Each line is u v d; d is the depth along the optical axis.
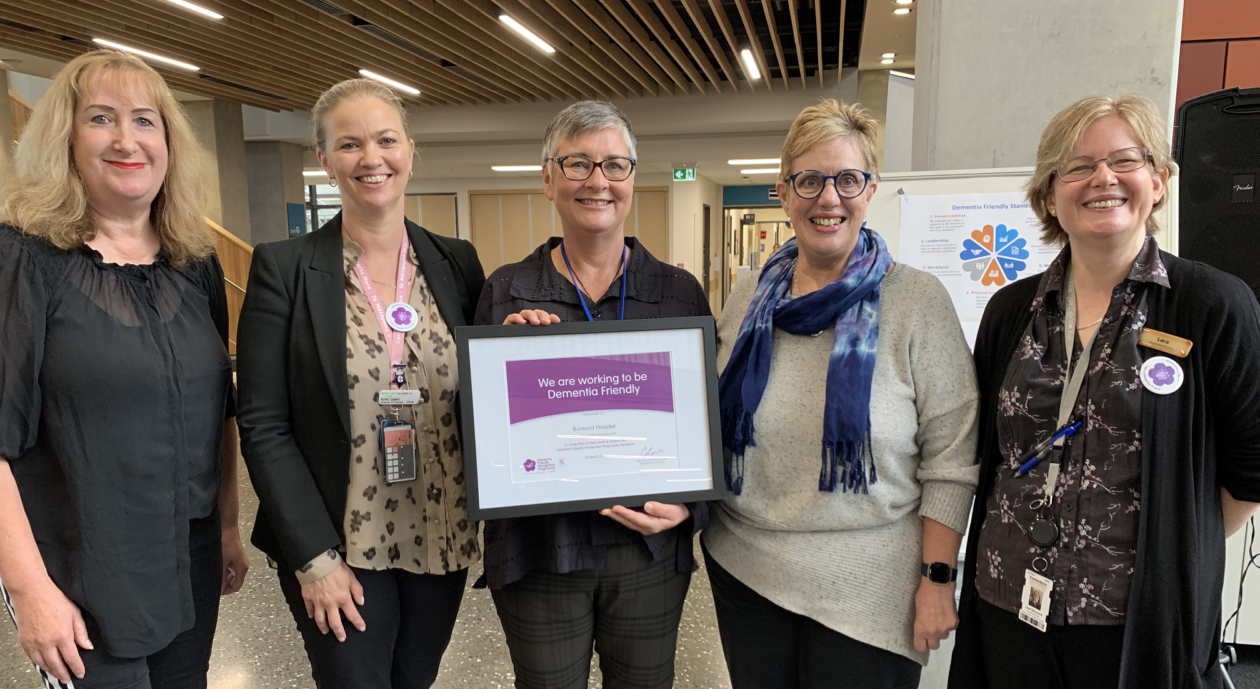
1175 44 2.04
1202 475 1.04
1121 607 1.04
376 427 1.31
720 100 8.73
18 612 1.10
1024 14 2.15
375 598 1.32
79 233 1.17
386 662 1.36
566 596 1.30
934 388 1.23
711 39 6.49
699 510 1.31
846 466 1.20
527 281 1.36
